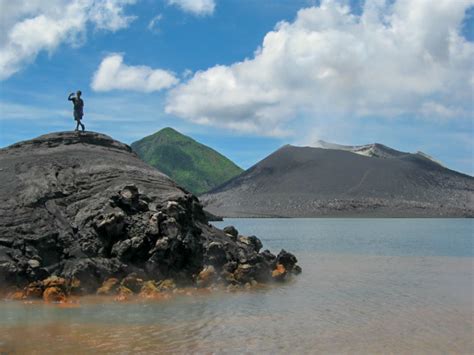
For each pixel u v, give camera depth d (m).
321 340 23.12
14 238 33.50
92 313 27.78
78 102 50.06
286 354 20.97
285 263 45.31
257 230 137.50
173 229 36.44
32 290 30.86
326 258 60.31
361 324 26.28
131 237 35.66
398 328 25.45
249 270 38.53
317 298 33.56
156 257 35.16
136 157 50.38
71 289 32.00
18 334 23.16
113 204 37.28
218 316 27.77
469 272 47.31
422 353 21.31
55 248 34.34
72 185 39.97
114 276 33.62
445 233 123.38
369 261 57.00
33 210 36.22
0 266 31.31
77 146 48.03
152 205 39.06
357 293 35.56
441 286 38.75
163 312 28.50
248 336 23.62
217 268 38.78
